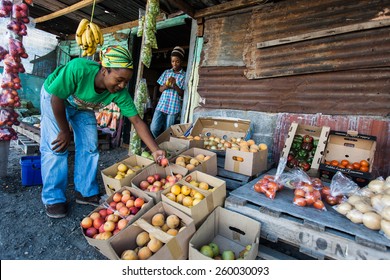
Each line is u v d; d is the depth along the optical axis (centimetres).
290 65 311
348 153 246
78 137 248
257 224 160
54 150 219
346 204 158
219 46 382
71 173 353
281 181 194
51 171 226
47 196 231
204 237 166
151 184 210
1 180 313
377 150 253
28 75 775
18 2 287
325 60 286
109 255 151
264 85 339
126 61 184
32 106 716
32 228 216
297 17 304
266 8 328
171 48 670
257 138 345
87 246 197
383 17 251
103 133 522
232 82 371
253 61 343
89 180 254
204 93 403
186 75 431
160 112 414
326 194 182
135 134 298
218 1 357
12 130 314
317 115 294
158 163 223
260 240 198
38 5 531
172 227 161
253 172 232
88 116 246
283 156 264
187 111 428
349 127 272
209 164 230
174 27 564
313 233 147
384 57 252
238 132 329
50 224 223
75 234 211
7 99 289
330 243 142
